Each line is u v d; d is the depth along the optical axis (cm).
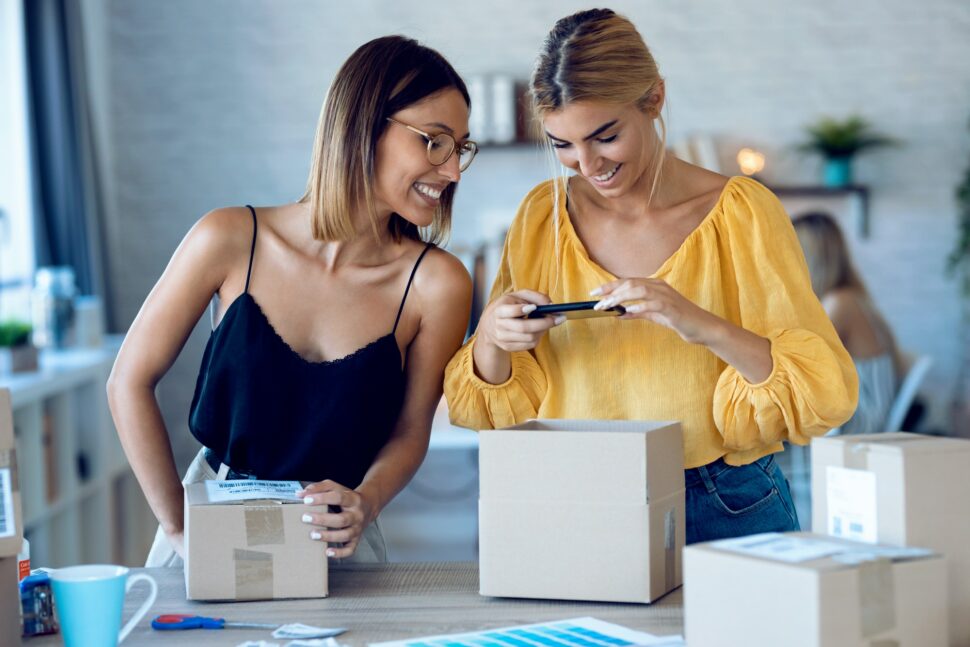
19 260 459
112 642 117
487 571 140
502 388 166
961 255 552
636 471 134
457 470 557
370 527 171
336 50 552
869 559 99
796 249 162
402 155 161
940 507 112
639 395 160
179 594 146
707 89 553
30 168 450
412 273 172
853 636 97
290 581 143
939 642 102
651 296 144
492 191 554
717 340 147
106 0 549
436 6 550
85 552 430
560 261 167
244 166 556
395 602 140
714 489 161
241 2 550
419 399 176
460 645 120
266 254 172
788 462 454
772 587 99
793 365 149
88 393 423
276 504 143
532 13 548
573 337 164
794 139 554
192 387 543
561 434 137
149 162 554
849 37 551
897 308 561
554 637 122
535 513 138
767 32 551
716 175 168
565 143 154
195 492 148
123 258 555
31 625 132
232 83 553
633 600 135
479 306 540
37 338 439
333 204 163
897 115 554
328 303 170
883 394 479
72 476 405
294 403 167
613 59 149
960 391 558
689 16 551
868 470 115
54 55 459
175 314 171
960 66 552
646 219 165
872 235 559
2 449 120
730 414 154
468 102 169
